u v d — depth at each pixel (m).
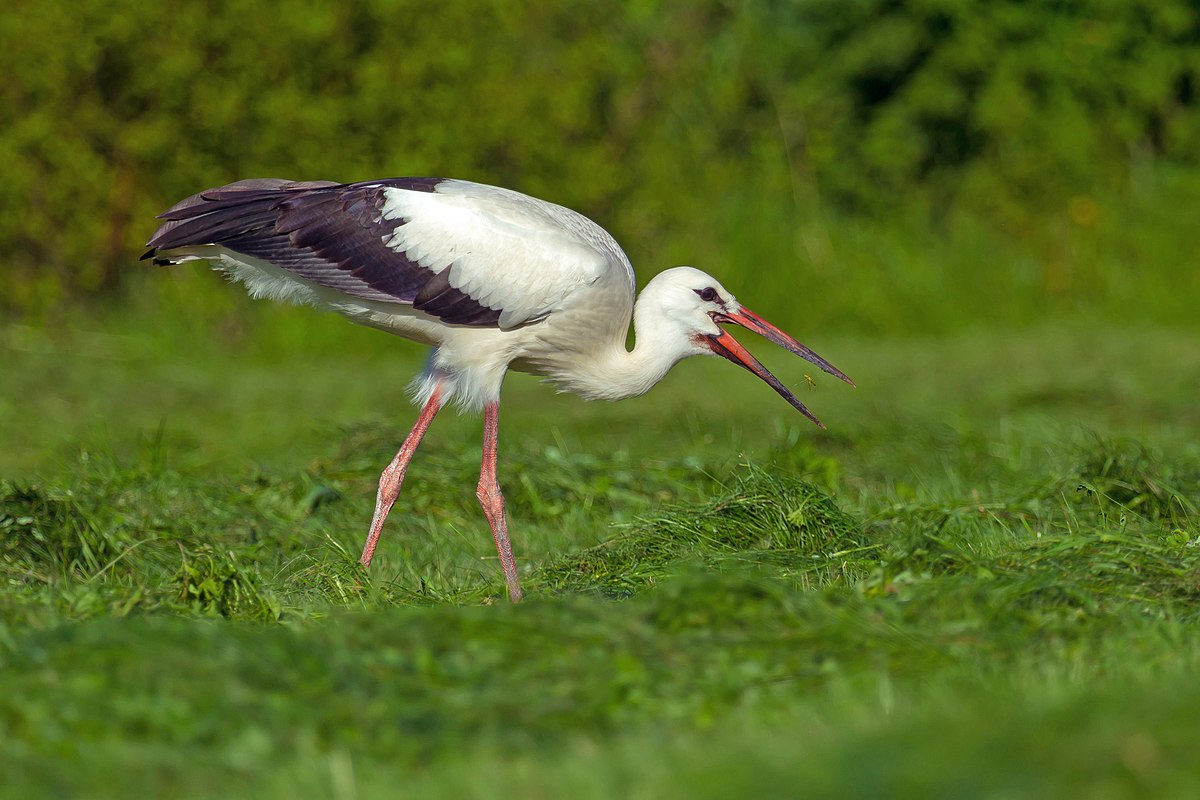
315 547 10.88
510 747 6.22
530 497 12.37
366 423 14.26
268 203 11.12
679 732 6.30
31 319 21.50
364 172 22.27
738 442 14.80
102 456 13.90
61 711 6.36
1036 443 14.62
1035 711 5.89
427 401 11.25
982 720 5.86
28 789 5.82
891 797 5.21
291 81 22.11
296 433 15.75
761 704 6.56
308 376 19.67
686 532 10.37
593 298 11.20
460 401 11.24
